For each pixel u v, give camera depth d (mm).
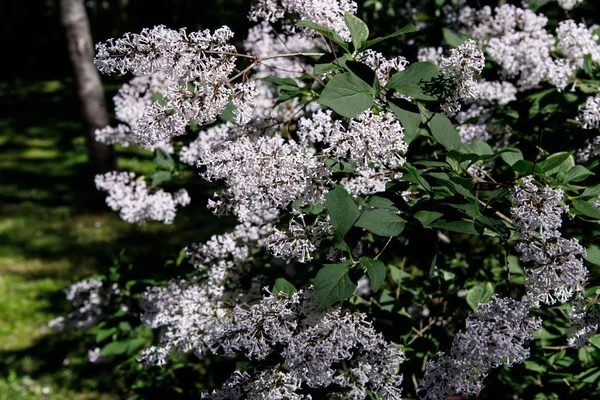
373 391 1144
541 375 1400
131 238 4457
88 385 2930
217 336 1122
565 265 1036
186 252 1431
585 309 1127
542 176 1125
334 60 1125
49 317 3570
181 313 1323
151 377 1634
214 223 4445
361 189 1218
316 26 1076
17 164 6395
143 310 1618
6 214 5152
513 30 1458
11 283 3979
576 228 1458
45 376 3029
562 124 1515
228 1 1578
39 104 8898
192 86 1120
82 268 4145
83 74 4707
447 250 1496
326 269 1034
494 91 1435
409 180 1104
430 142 1392
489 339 1032
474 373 1061
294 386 1086
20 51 10656
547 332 1392
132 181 1500
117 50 1086
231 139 1285
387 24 1689
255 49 1478
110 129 1496
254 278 1356
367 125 1081
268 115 1355
